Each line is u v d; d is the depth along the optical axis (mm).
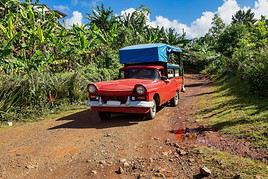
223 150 5367
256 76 10523
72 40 18547
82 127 7793
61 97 11109
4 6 16297
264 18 18641
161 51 10539
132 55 10625
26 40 15867
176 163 4965
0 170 4988
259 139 5664
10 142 6660
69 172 4844
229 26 29375
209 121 7598
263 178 4074
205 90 15609
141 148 5855
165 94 9383
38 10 18266
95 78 14102
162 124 7832
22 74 11516
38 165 5164
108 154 5555
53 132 7371
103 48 20312
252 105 8820
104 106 8133
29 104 9734
